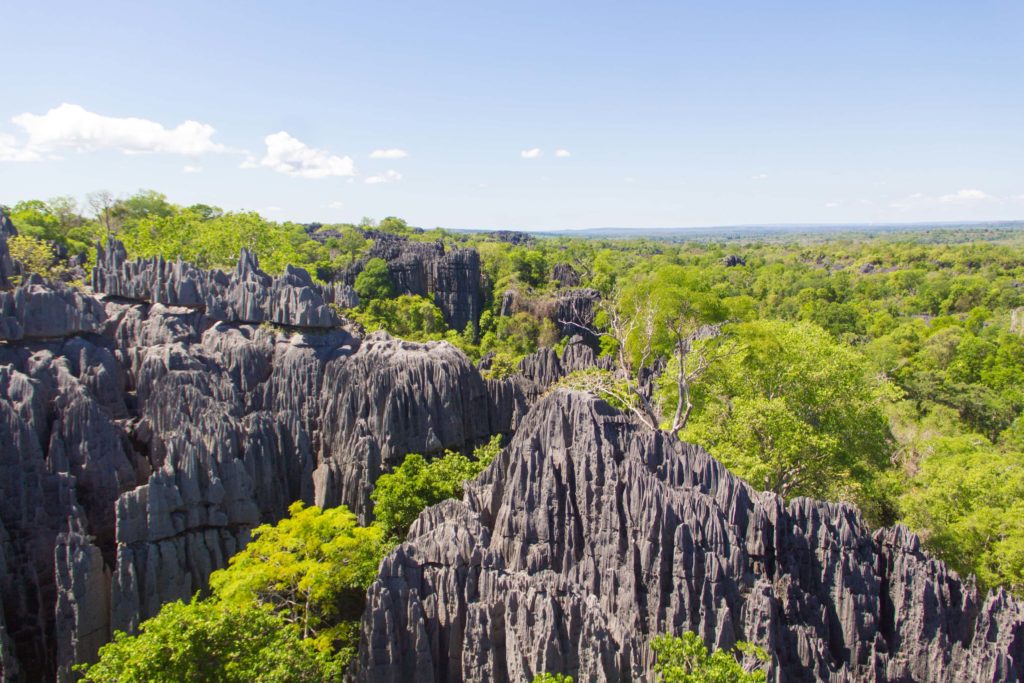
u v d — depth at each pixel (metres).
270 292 63.81
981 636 32.28
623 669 30.53
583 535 37.47
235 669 27.66
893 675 33.19
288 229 157.25
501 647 32.00
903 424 91.44
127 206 144.12
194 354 58.56
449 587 33.09
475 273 137.75
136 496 43.03
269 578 36.56
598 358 85.50
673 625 33.25
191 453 46.12
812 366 62.50
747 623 32.38
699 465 37.75
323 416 58.84
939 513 49.81
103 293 66.25
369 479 55.19
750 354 62.22
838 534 35.09
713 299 60.88
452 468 53.16
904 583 34.16
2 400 43.81
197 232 113.81
